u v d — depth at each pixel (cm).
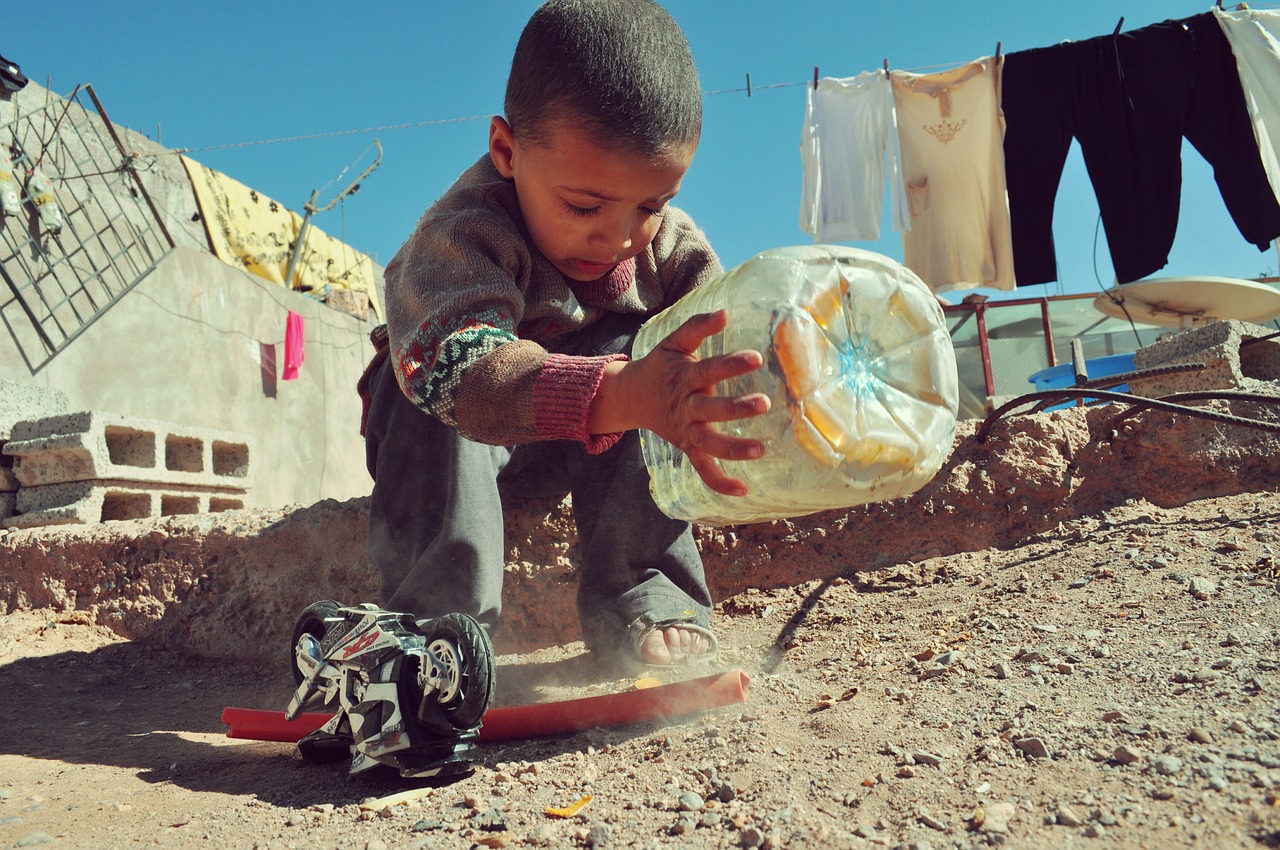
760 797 119
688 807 119
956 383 154
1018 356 945
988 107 591
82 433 423
